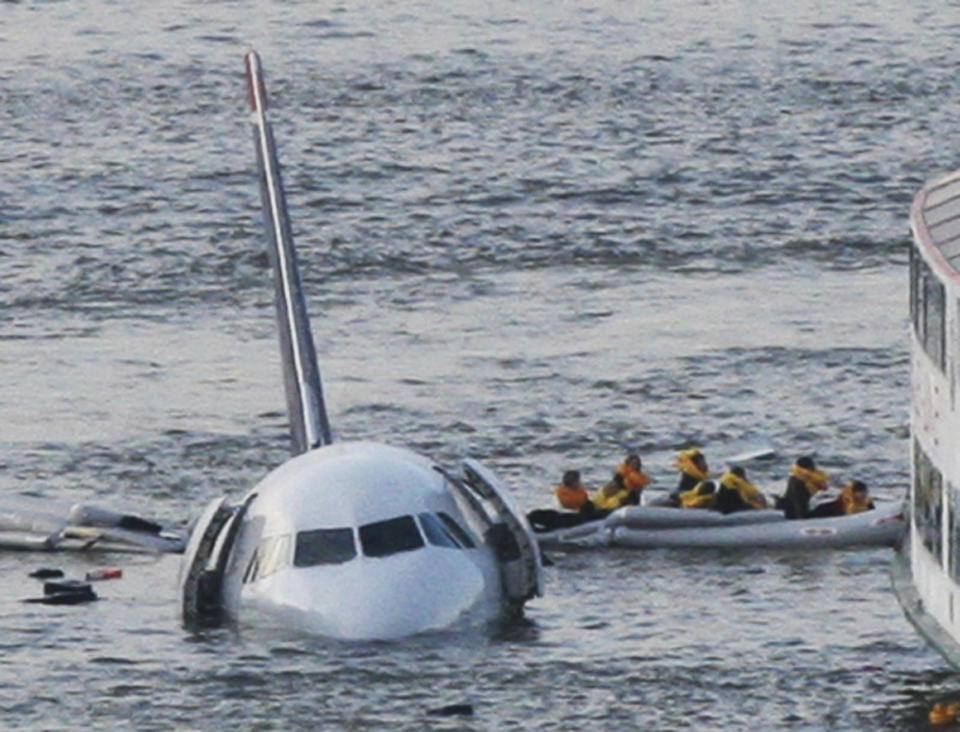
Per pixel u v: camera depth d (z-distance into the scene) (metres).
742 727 188.38
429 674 199.75
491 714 191.50
